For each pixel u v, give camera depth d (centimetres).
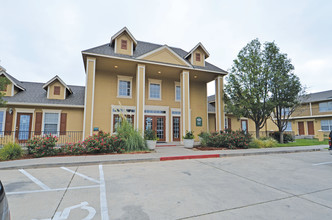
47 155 754
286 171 538
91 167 582
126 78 1341
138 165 616
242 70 1217
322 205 294
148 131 1002
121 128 938
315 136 2012
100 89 1266
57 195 332
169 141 1377
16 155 709
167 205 288
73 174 490
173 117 1434
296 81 1182
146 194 338
